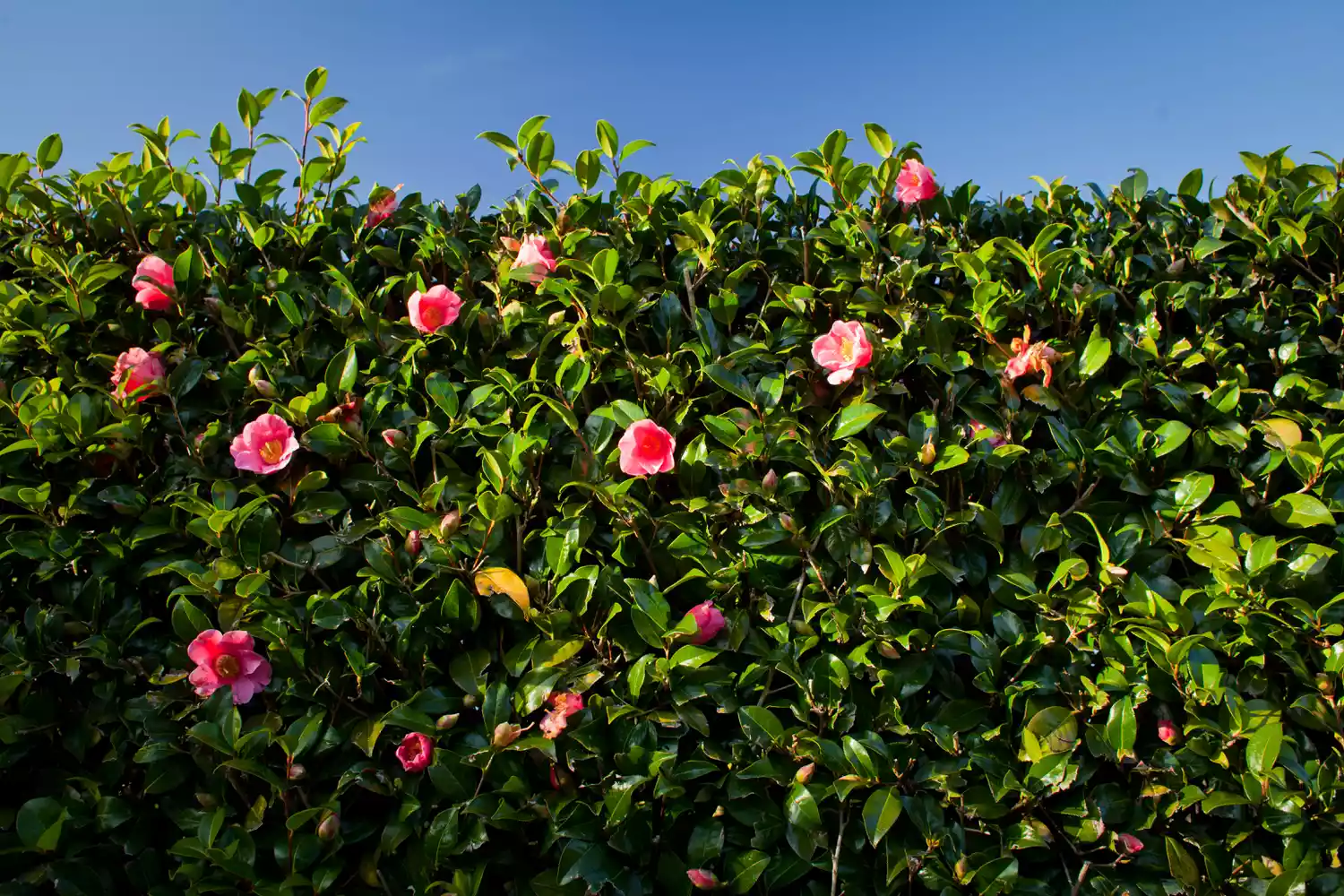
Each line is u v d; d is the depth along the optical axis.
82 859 2.05
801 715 2.01
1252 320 2.53
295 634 2.11
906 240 2.61
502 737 1.94
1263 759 1.88
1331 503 2.18
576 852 1.89
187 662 2.16
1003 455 2.18
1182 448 2.29
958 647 2.06
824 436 2.32
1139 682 2.01
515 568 2.18
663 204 2.76
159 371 2.42
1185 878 1.87
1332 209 2.65
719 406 2.38
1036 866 1.98
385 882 2.01
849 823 1.98
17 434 2.33
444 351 2.54
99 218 2.76
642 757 1.96
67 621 2.20
